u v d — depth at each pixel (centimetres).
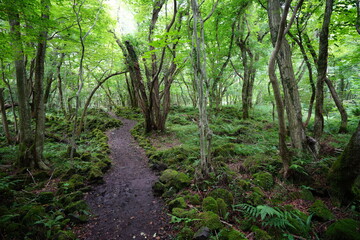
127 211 366
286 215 267
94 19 682
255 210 277
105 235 301
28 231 282
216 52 917
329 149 503
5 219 283
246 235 258
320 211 284
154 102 997
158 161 596
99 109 1777
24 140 553
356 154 298
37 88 545
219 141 707
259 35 1295
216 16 852
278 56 485
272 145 610
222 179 391
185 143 779
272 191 362
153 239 284
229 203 328
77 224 322
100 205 388
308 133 735
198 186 395
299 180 370
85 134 1034
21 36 514
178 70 938
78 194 404
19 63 538
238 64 1288
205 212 303
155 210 360
